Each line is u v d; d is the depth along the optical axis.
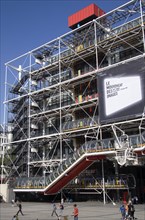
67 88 39.97
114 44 34.78
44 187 33.00
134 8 33.56
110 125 31.11
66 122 37.44
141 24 30.97
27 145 41.91
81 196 35.47
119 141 28.81
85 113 38.03
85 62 39.62
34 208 27.78
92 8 42.34
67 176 31.69
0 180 45.44
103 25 36.06
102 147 29.66
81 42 38.34
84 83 38.84
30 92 43.00
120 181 29.69
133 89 30.42
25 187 35.47
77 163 30.80
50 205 30.53
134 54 34.25
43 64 43.88
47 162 39.00
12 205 32.44
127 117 30.25
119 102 31.31
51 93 42.22
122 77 31.59
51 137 38.94
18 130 43.75
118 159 27.59
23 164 42.00
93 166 35.56
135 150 26.89
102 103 32.84
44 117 41.94
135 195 30.45
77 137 37.62
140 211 22.41
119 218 18.75
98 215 20.56
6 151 46.12
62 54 40.25
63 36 38.66
